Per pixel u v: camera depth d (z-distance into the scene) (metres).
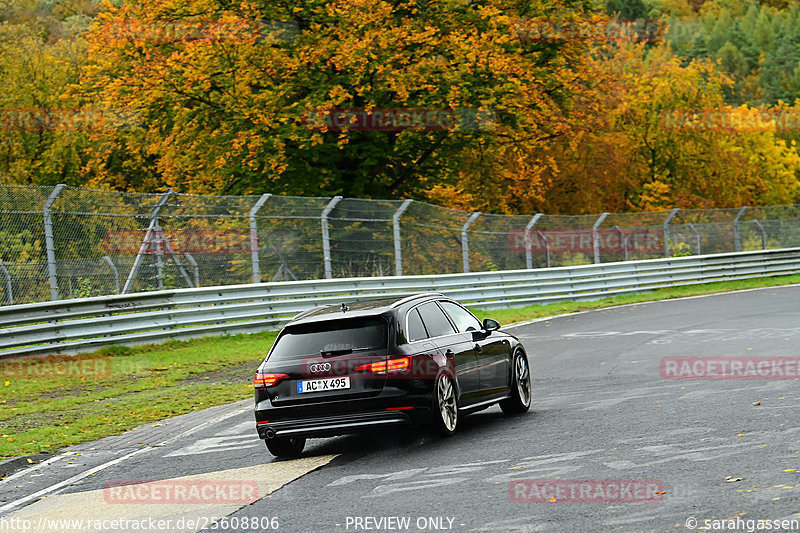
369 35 85.38
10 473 28.78
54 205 53.56
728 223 106.19
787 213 112.00
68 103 146.12
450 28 96.31
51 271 52.56
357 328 27.52
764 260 107.38
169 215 60.34
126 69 93.38
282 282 65.06
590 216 93.06
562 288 86.81
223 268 63.06
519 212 145.75
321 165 95.88
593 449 24.53
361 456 27.00
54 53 157.75
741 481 19.64
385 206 75.25
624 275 92.31
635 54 182.00
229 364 51.69
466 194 114.88
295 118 86.81
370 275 72.81
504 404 33.00
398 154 98.25
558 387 38.41
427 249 77.69
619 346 51.38
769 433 24.53
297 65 87.12
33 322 51.38
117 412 38.25
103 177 110.81
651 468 21.67
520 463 23.56
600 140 147.50
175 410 38.66
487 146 104.75
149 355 53.38
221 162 90.62
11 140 148.88
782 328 53.84
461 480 22.19
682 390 33.94
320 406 27.00
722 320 62.00
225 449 30.08
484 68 91.62
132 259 57.53
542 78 102.75
